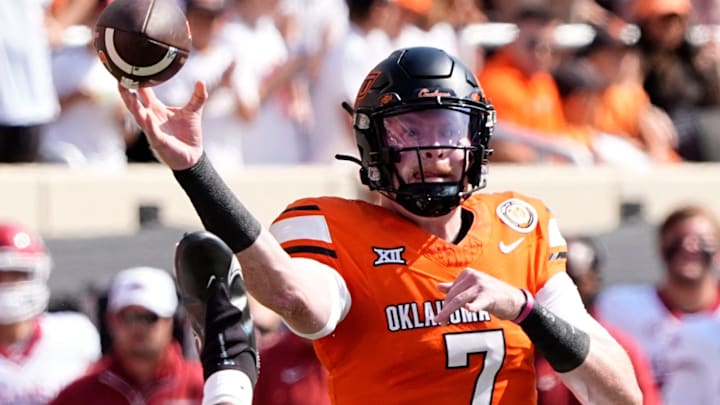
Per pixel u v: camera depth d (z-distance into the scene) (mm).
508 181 23734
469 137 11023
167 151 9672
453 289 10039
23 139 20844
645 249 23531
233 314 9148
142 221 20828
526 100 24875
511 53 25109
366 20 24266
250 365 9070
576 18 27391
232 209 9922
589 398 10859
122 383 17406
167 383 17547
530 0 26469
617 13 28375
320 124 24219
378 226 11094
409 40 25016
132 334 17266
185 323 18609
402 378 10727
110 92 21844
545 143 24797
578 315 11188
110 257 19906
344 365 10906
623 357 10984
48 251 19406
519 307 10203
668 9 27125
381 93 11023
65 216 20578
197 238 9227
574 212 24250
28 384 17953
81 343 18703
